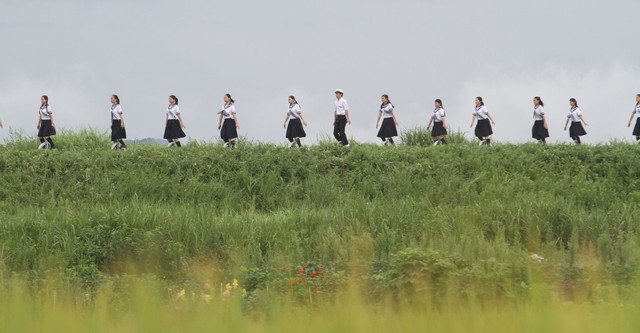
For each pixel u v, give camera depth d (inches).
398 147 3686.0
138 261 2020.2
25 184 3034.0
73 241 2204.7
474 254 1776.6
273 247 2242.9
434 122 4062.5
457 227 2337.6
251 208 2812.5
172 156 3314.5
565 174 3275.1
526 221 2449.6
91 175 3112.7
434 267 1344.7
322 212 2613.2
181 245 2143.2
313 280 1514.5
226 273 1932.8
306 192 3080.7
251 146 3503.9
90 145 4057.6
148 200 2950.3
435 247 1904.5
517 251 1722.4
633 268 1445.6
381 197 2979.8
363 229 2346.2
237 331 545.6
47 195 2945.4
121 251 2123.5
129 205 2615.7
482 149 3582.7
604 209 2837.1
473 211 2487.7
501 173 3275.1
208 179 3171.8
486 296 653.3
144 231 2267.5
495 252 1815.9
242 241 2242.9
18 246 2156.7
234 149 3447.3
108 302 649.0
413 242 2027.6
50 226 2295.8
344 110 3816.4
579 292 777.6
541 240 2399.1
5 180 3068.4
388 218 2443.4
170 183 3068.4
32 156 3272.6
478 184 3159.5
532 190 2960.1
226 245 2220.7
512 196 2950.3
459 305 585.0
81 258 2133.4
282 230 2364.7
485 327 546.9
